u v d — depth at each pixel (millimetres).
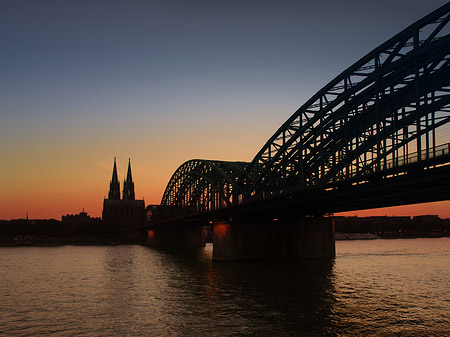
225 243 84625
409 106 44812
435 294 48344
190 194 126625
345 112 52094
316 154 61188
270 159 70438
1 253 133500
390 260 88188
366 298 46156
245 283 56625
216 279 60906
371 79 46656
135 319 39031
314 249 85750
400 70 44000
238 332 34031
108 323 37875
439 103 40812
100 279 65812
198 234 176750
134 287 56844
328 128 57031
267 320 37469
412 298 46125
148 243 186500
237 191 84875
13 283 62406
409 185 44031
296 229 84875
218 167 99188
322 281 57469
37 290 55812
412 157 40906
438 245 160250
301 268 71438
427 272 67625
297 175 65188
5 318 40281
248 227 83875
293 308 41750
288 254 85250
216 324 36531
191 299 47188
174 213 144125
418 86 40844
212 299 46781
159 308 43188
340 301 44719
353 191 50656
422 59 41875
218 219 94125
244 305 43375
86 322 38406
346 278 60219
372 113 50719
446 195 50781
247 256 83125
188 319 38469
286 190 62438
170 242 177500
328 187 53438
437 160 37906
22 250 151750
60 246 185750
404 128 46062
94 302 47156
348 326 35344
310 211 80000
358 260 86688
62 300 48625
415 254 107375
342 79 51125
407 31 41969
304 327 35125
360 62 47906
